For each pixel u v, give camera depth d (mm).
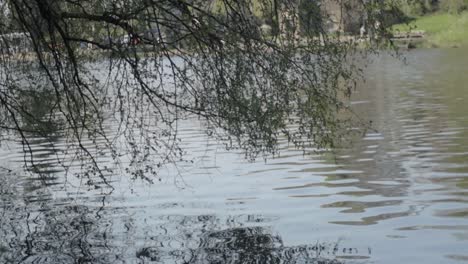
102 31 9688
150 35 9391
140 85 9523
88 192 12898
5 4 9898
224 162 14805
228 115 9609
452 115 20797
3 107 10531
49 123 10328
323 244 9148
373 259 8484
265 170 13961
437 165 13734
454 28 56594
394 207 10766
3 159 16594
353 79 10133
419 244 8922
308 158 14812
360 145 16062
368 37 9742
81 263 8844
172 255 9016
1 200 12461
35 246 9695
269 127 9734
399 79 35875
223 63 9492
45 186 13523
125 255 9133
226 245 9344
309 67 9727
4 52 10266
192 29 9297
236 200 11805
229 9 9492
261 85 9641
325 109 9977
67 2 9633
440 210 10461
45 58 9977
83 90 10320
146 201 12047
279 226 10109
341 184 12539
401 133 17781
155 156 13914
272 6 9617
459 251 8586
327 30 9711
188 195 12297
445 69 40469
